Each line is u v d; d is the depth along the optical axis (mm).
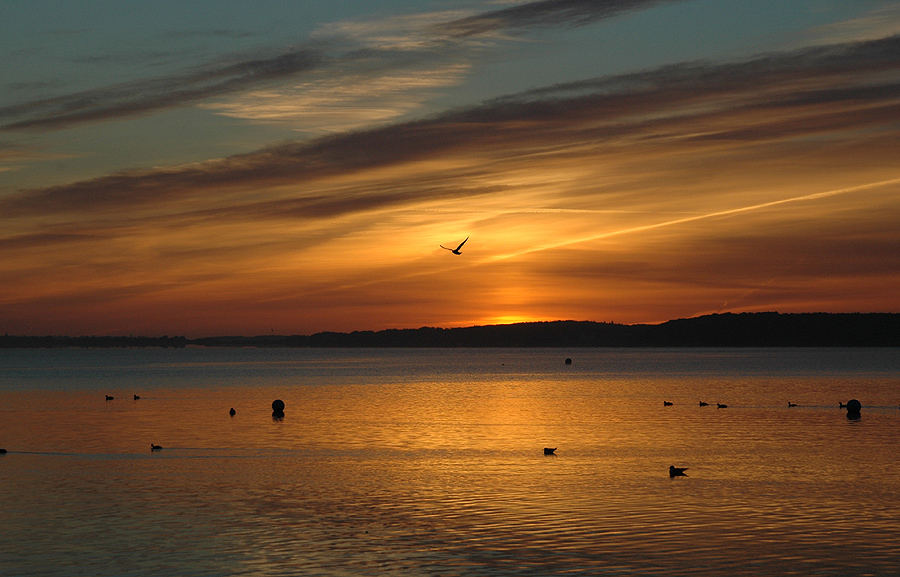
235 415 74625
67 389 119125
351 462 45750
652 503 34625
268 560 26766
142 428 63406
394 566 26109
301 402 90938
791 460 45906
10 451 50562
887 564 26125
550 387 119188
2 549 27969
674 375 157250
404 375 167500
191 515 32781
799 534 29609
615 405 85188
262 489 37906
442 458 47094
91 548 28094
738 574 25250
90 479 40594
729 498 35500
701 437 56406
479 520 31875
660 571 25547
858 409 72375
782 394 100688
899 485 38281
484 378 151375
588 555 27234
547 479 40125
